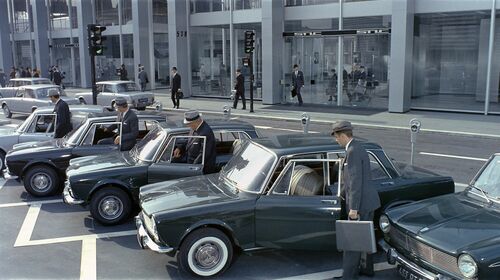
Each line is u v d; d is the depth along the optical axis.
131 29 34.72
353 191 5.21
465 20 20.83
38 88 21.02
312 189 5.89
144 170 7.66
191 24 29.02
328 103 24.56
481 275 4.31
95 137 9.42
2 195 9.55
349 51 23.48
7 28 43.44
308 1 24.27
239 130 8.51
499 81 20.25
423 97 22.20
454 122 18.55
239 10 26.66
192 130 7.70
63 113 10.77
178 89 23.95
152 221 5.65
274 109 23.14
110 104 22.48
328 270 5.96
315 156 5.98
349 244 5.07
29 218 8.11
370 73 23.09
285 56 25.33
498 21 19.89
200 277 5.72
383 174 6.43
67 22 39.69
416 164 12.04
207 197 5.90
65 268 6.06
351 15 22.77
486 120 19.03
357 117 20.11
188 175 7.48
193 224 5.58
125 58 35.66
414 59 22.02
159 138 7.92
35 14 40.62
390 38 21.89
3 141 10.95
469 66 20.97
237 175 6.27
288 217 5.71
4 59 43.50
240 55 27.30
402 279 5.69
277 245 5.82
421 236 4.93
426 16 21.56
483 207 5.40
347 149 5.33
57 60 41.19
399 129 17.36
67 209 8.61
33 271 5.96
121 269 6.02
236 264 6.14
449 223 5.06
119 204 7.73
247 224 5.74
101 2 36.50
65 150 9.28
